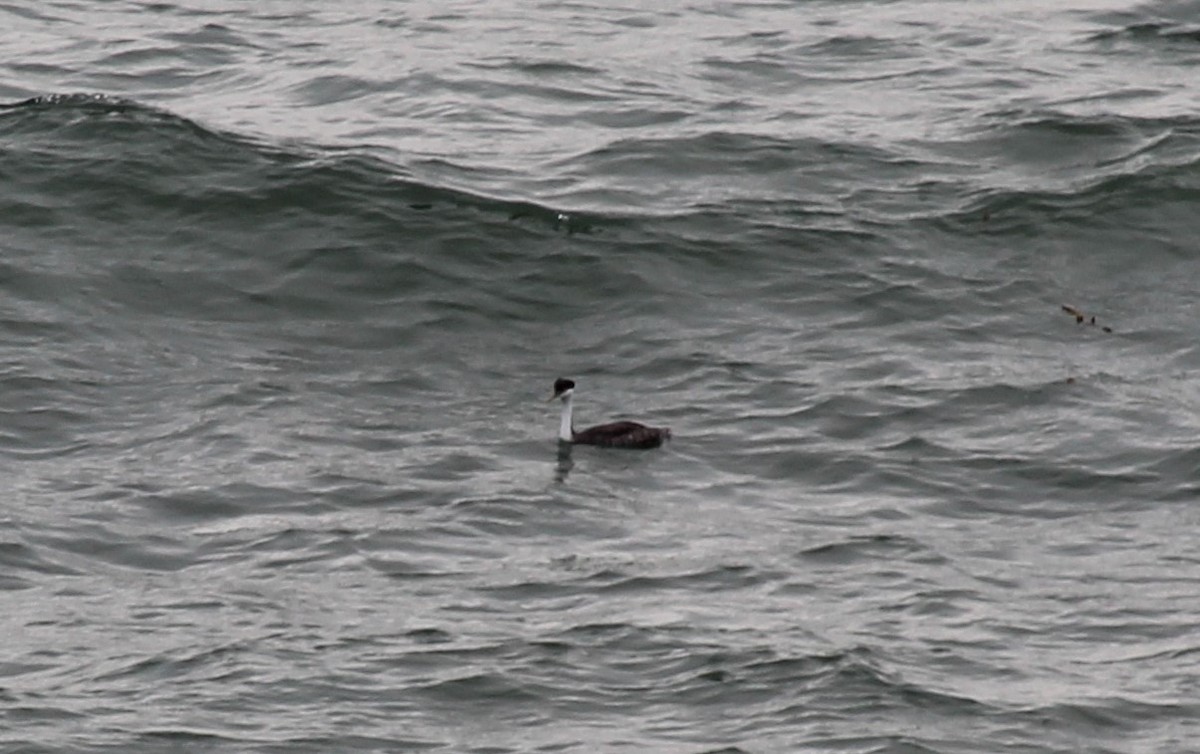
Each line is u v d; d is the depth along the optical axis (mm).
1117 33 90250
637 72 85125
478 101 81250
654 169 74625
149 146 73062
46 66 85438
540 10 94250
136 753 41969
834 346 63781
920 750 42500
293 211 70125
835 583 50000
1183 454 57062
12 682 44500
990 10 94062
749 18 93312
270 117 79188
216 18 92500
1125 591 49906
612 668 45688
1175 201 72625
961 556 51656
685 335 64375
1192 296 67500
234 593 48938
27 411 58312
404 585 49531
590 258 68188
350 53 87625
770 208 71625
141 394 59750
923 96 82625
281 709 43750
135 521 52594
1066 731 43438
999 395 60531
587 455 57000
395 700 44219
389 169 72750
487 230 69312
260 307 65375
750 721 43594
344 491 54406
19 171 71375
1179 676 45750
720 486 55531
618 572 50281
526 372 62281
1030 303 66688
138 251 67938
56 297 64812
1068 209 71875
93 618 47594
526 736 42969
